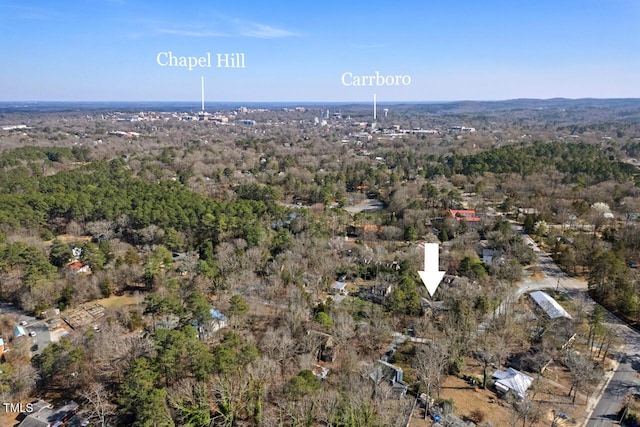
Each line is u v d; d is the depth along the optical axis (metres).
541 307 77.06
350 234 120.12
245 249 100.25
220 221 106.06
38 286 80.31
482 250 105.69
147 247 103.31
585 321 76.44
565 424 53.88
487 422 53.19
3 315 78.19
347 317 70.94
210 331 68.00
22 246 89.69
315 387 53.16
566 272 97.69
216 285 84.31
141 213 111.06
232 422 50.38
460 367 62.78
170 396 51.34
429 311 77.12
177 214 111.00
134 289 89.44
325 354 65.00
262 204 124.44
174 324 69.69
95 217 117.56
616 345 70.56
